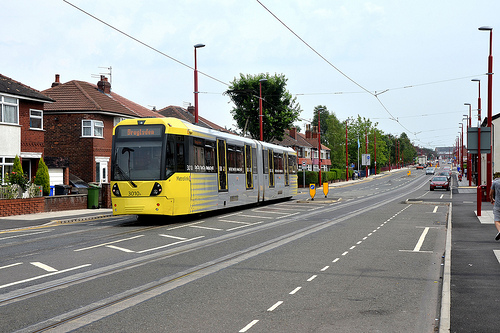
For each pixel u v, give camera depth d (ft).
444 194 148.77
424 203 106.73
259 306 24.45
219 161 77.56
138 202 62.85
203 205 70.85
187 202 66.33
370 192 171.94
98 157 136.05
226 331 20.49
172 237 51.72
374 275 32.07
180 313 23.29
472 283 28.73
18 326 21.59
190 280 30.73
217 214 81.82
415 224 64.69
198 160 70.08
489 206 94.58
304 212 85.40
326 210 89.92
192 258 38.83
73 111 134.10
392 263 36.42
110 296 26.81
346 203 111.24
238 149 86.53
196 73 117.19
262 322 21.74
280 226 62.44
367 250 42.70
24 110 105.91
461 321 21.20
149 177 63.16
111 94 167.84
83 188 120.98
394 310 23.76
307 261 37.27
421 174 399.85
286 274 32.37
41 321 22.33
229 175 81.20
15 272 33.60
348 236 52.29
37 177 97.35
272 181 105.70
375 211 87.35
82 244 46.83
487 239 48.08
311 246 45.09
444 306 23.48
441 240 49.19
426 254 40.57
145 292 27.71
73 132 135.03
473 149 75.97
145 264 36.35
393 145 584.81
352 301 25.43
